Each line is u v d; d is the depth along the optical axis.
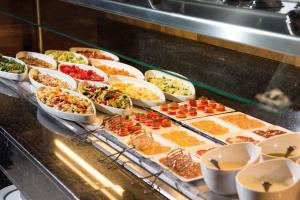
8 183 3.08
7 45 3.62
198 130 2.17
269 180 1.50
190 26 1.65
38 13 3.35
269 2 1.67
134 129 2.15
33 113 2.52
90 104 2.42
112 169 1.90
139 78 2.83
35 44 3.68
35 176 2.07
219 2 1.82
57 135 2.24
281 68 1.84
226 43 2.20
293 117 2.11
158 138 2.07
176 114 2.35
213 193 1.62
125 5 1.97
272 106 1.55
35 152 2.10
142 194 1.72
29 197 2.17
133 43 2.66
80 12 3.08
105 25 3.00
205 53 2.21
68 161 1.99
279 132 2.07
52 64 3.23
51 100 2.49
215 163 1.61
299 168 1.48
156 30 2.66
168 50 2.39
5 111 2.57
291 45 1.32
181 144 2.02
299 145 1.72
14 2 3.51
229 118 2.27
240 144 1.65
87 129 2.22
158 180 1.76
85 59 3.21
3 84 3.02
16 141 2.23
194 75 1.98
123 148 1.98
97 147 2.08
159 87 2.64
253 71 1.87
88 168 1.92
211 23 1.55
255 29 1.41
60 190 1.84
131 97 2.51
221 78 1.87
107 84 2.69
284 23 1.44
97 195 1.74
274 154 1.68
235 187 1.57
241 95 1.68
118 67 3.03
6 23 3.56
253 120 2.22
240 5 1.72
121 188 1.77
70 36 3.06
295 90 1.62
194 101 2.45
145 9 1.86
